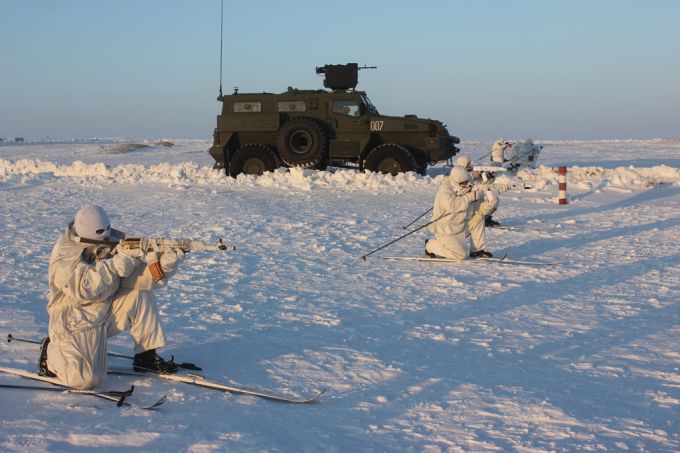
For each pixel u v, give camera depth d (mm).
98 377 5395
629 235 13938
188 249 5426
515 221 15922
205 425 4727
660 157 39750
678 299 8812
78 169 27016
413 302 8680
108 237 5512
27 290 9203
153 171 26734
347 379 5801
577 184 22234
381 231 14438
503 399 5352
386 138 24062
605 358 6461
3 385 5383
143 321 5633
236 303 8539
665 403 5305
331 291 9273
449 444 4523
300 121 23781
